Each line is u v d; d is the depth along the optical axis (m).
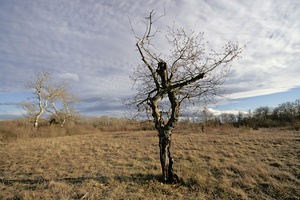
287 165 10.79
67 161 13.24
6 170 11.45
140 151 16.70
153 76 8.43
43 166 12.08
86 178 9.40
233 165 10.49
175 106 8.55
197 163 11.68
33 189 8.20
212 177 8.98
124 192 7.57
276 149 15.23
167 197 7.16
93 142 23.25
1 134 28.11
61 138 30.03
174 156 14.12
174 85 8.08
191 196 7.22
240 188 7.75
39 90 39.44
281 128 37.41
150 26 8.27
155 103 8.42
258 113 55.00
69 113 43.62
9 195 7.54
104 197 7.13
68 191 7.65
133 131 42.12
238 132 30.48
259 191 7.52
